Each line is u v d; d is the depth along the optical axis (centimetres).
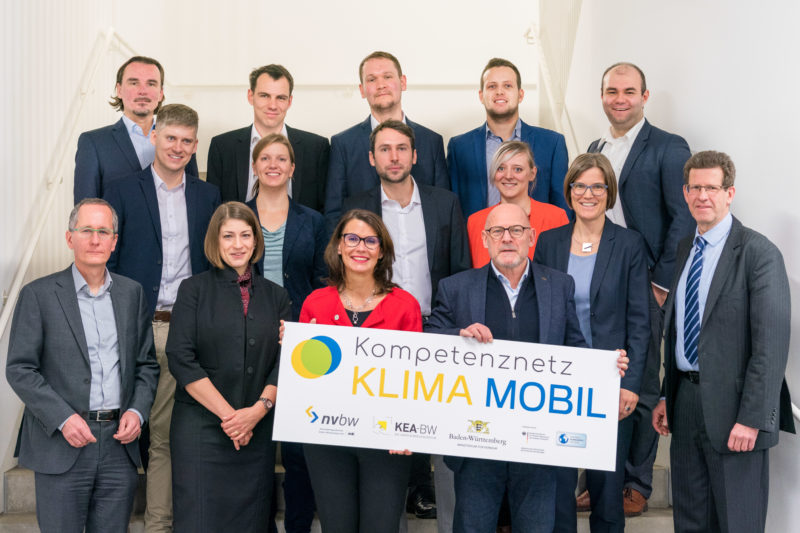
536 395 284
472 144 424
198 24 598
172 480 302
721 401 286
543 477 286
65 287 296
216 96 595
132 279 324
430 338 285
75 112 444
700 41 376
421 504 351
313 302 299
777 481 318
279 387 284
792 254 309
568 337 295
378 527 281
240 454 300
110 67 502
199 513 295
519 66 592
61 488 286
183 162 350
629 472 347
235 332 302
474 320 291
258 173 356
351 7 595
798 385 305
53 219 417
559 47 564
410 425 283
